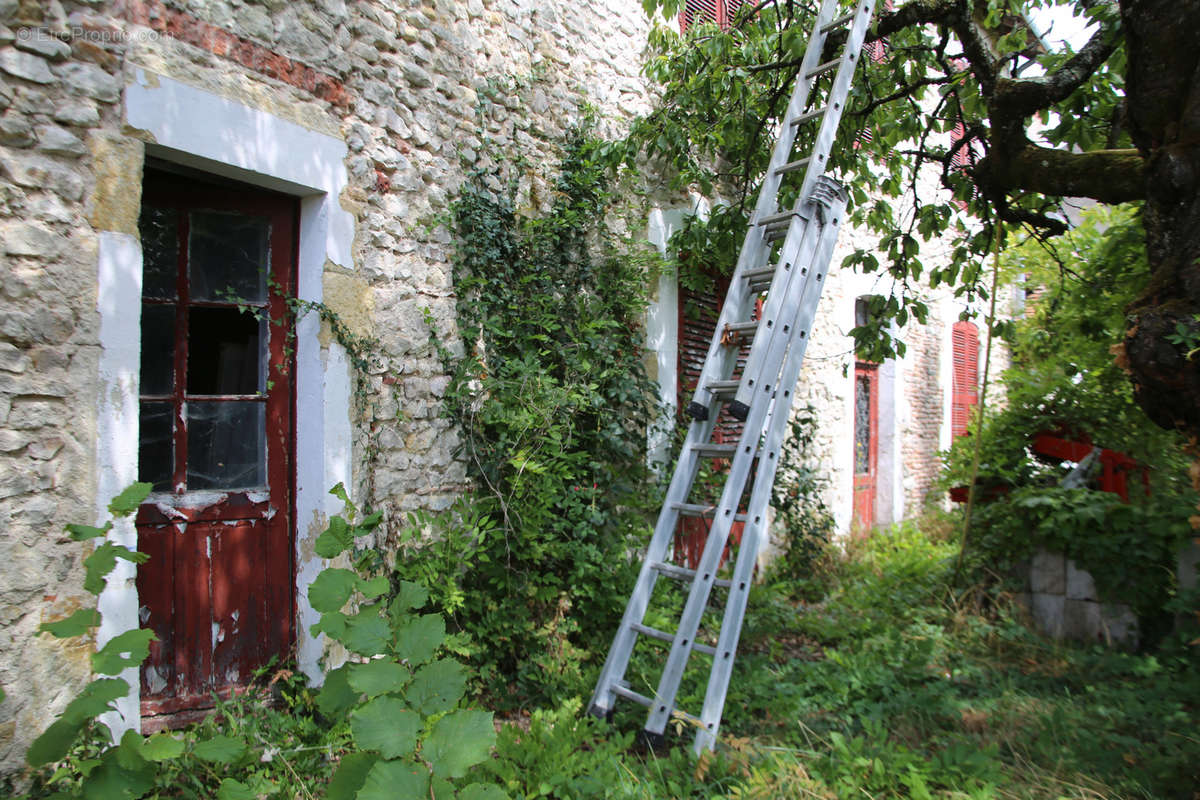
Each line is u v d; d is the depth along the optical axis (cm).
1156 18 229
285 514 288
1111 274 457
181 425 269
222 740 175
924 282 794
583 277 396
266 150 261
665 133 397
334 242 286
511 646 320
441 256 331
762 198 326
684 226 444
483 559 306
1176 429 232
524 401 336
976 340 943
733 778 242
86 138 218
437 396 329
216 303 276
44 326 209
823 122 313
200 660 266
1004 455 498
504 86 361
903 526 686
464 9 343
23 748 204
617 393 388
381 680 155
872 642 394
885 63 436
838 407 654
